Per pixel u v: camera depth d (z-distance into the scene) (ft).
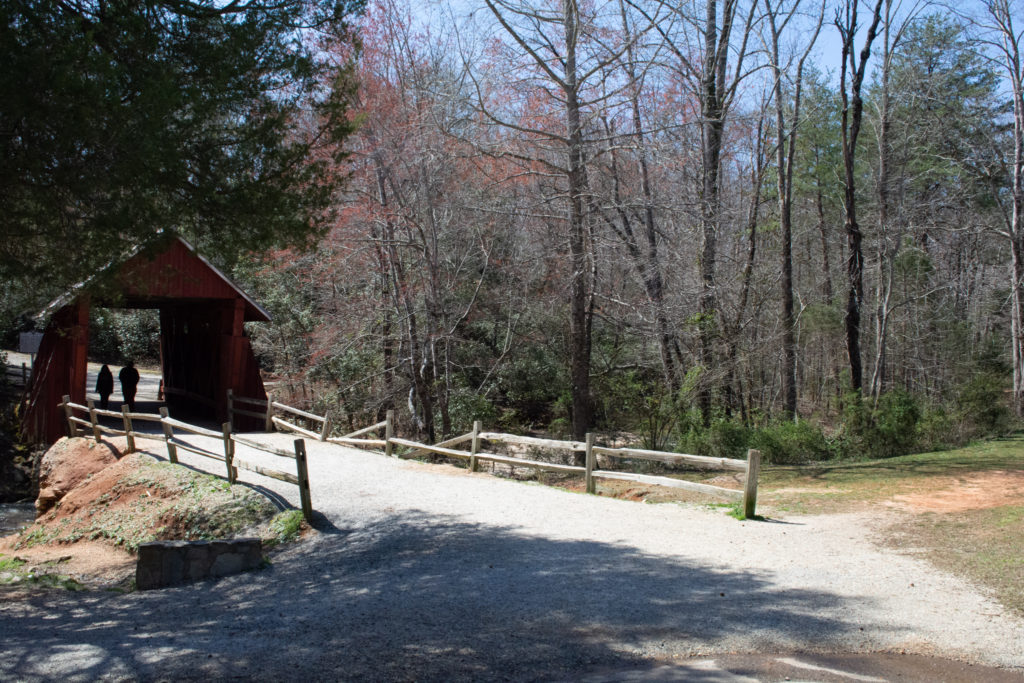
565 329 83.61
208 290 65.16
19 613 26.37
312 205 32.58
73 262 29.40
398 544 31.35
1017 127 92.07
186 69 30.17
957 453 60.08
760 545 29.30
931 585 23.57
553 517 34.96
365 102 61.62
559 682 16.70
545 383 87.45
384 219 67.31
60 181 26.27
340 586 26.40
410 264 73.92
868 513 35.19
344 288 77.61
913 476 46.50
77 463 52.85
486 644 19.30
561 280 72.28
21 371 101.14
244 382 68.85
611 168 71.20
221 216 30.91
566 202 69.26
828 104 113.70
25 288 31.89
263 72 30.78
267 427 65.16
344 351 80.69
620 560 27.32
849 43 81.82
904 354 119.55
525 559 28.02
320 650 19.16
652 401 63.26
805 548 28.76
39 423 65.00
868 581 24.21
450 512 36.32
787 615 21.15
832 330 108.37
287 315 89.10
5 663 18.99
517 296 79.30
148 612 24.91
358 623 21.56
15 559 38.60
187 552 29.86
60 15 26.89
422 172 67.05
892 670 17.25
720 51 74.84
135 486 44.86
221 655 18.95
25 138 25.68
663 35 68.49
